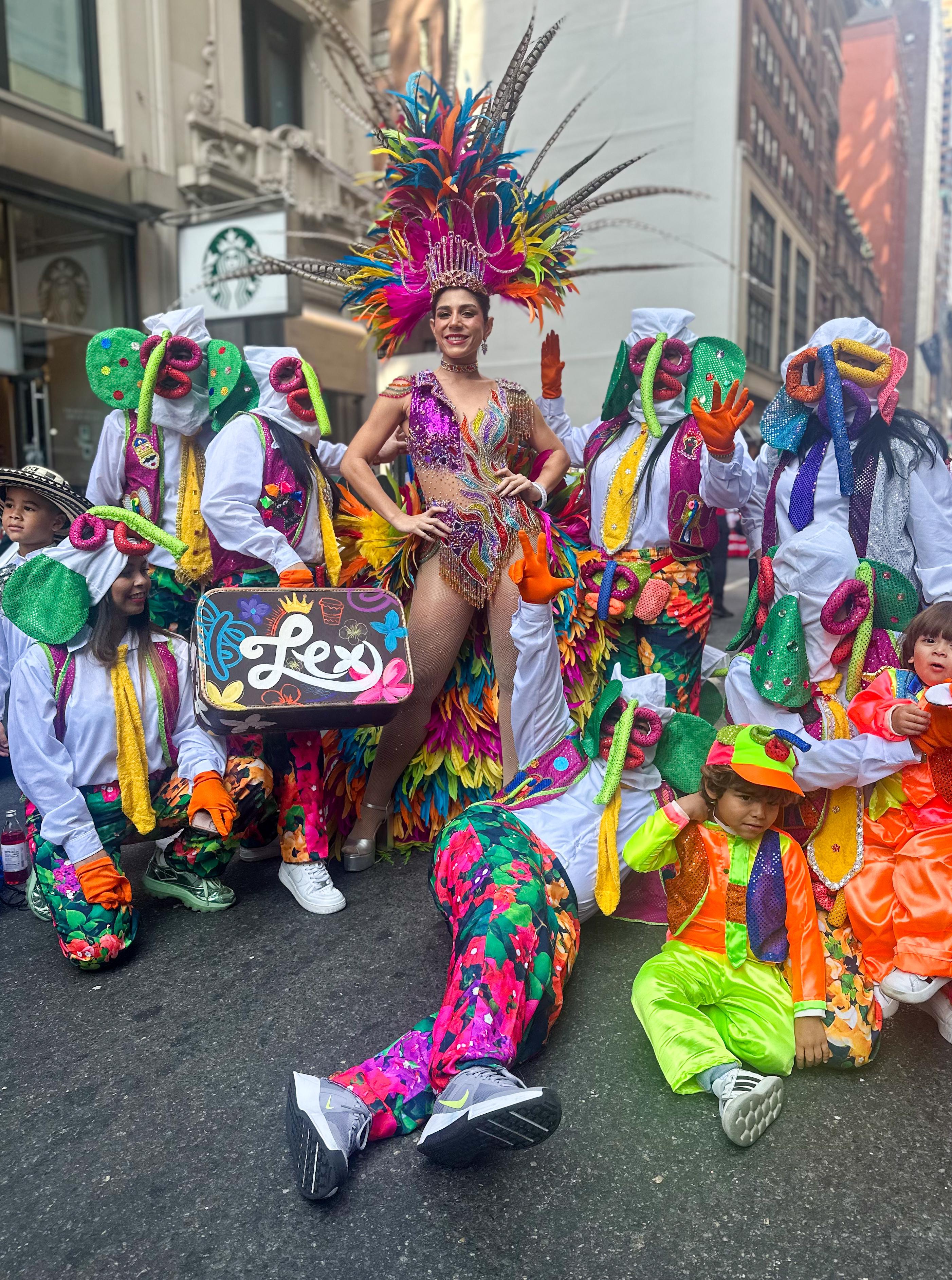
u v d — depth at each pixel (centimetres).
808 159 3309
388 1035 218
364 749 316
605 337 2430
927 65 7994
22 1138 188
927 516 253
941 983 204
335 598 272
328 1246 160
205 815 255
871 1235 161
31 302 939
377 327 316
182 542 281
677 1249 158
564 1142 184
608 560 326
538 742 257
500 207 286
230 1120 192
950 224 11475
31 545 294
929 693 198
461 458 283
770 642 240
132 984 244
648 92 2345
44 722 243
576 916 229
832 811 216
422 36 652
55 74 970
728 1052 195
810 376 261
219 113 1105
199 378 297
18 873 294
